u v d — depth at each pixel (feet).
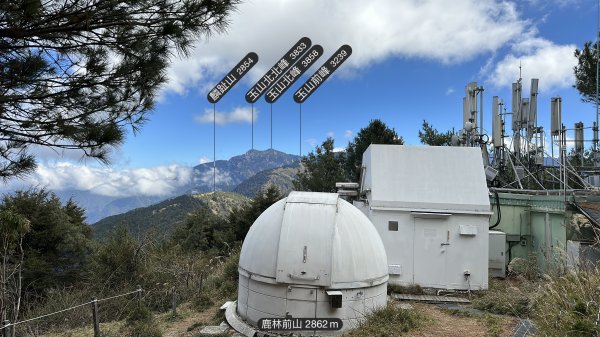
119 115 17.13
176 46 17.19
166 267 55.06
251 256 29.91
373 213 44.16
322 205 29.91
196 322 32.35
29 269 72.95
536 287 31.45
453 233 43.37
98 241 96.27
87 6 15.14
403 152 46.73
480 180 44.68
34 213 81.56
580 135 65.26
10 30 14.15
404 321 29.55
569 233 42.39
